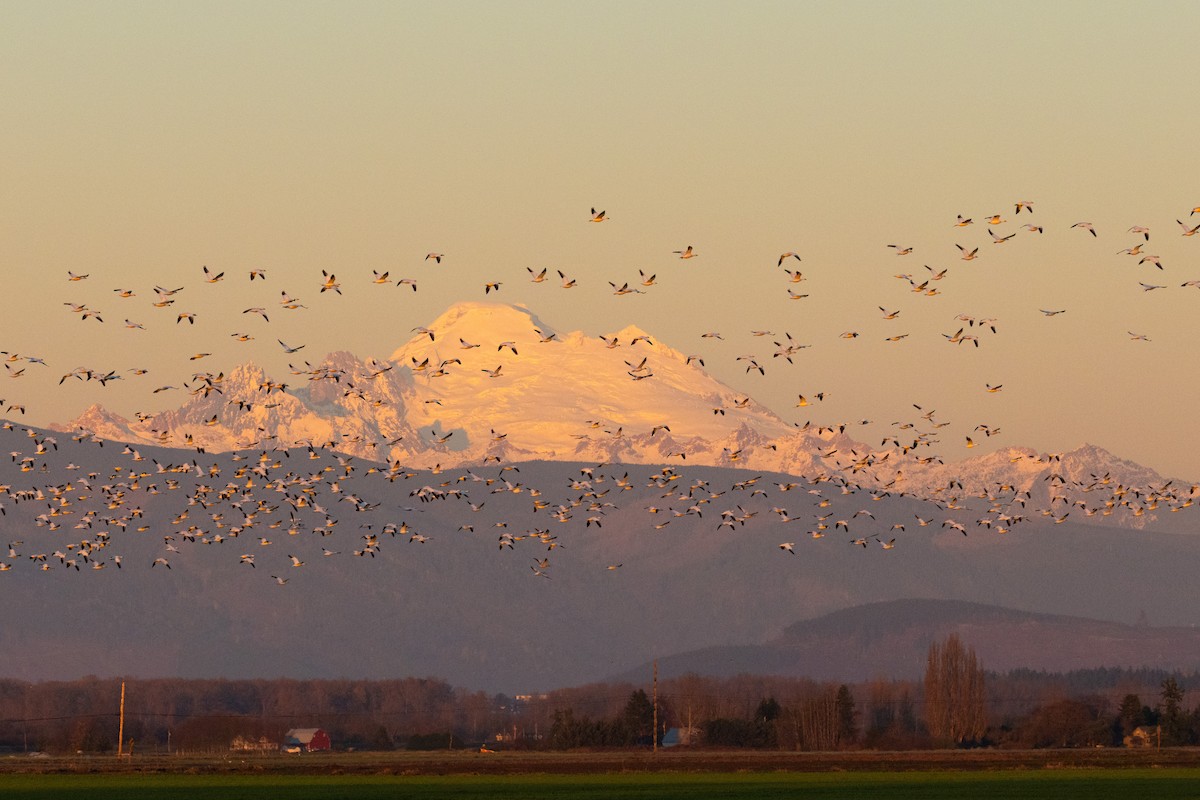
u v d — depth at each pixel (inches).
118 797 4439.0
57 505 5123.0
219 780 5142.7
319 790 4675.2
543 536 5152.6
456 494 5137.8
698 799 4345.5
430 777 5319.9
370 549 5049.2
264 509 5280.5
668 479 5093.5
